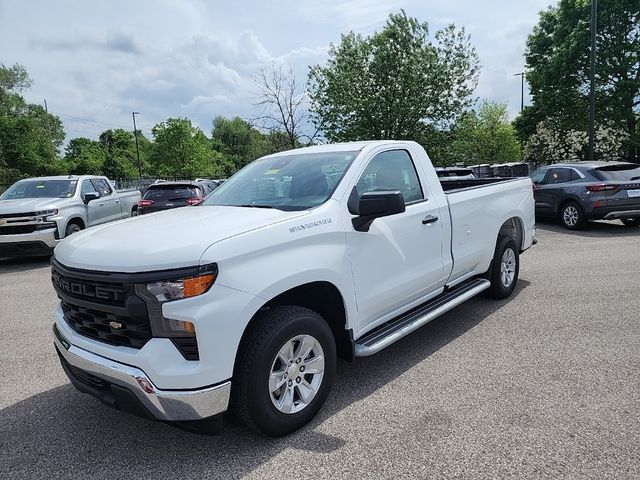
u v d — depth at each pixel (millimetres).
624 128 28406
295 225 3055
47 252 10109
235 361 2760
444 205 4461
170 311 2512
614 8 24922
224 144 94062
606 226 12086
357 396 3527
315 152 4203
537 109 30438
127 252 2658
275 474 2650
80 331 2936
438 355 4230
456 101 21562
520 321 5043
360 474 2617
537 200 12523
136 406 2637
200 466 2760
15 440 3125
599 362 3939
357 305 3438
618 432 2904
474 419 3127
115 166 75500
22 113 61781
